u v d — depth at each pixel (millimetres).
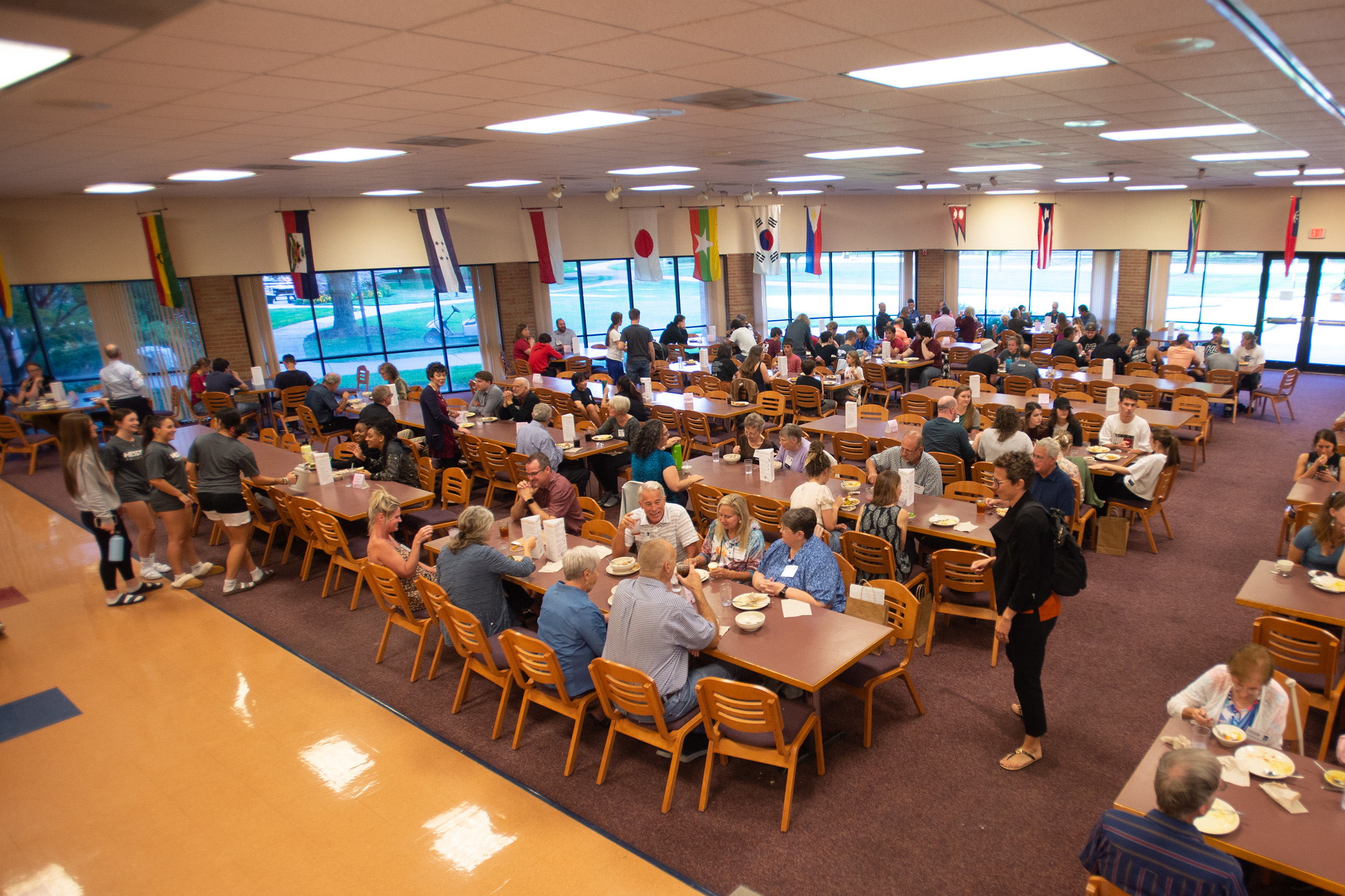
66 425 6020
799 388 11141
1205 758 2375
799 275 20688
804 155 9633
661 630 3732
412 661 5398
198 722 4727
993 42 4133
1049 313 18953
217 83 4258
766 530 6047
